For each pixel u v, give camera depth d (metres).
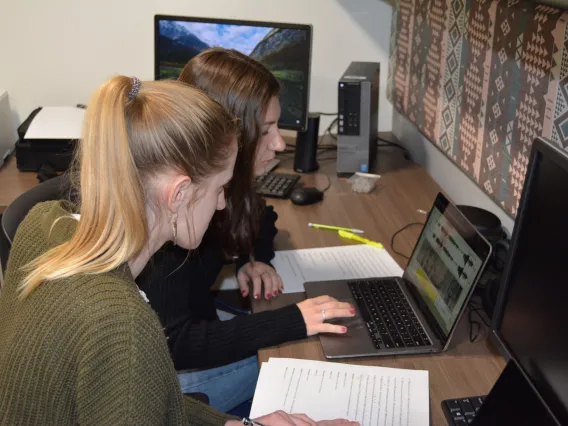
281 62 2.06
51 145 2.13
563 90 1.25
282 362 1.24
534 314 0.96
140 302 0.84
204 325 1.35
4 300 0.94
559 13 1.27
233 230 1.49
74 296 0.82
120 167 0.82
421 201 1.97
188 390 1.54
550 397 0.92
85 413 0.83
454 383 1.20
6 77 2.42
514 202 1.51
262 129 1.46
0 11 2.33
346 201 1.97
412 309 1.39
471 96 1.72
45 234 0.93
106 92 0.85
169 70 2.20
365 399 1.14
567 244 0.87
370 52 2.49
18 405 0.85
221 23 2.09
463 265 1.26
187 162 0.88
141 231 0.85
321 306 1.36
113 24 2.39
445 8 1.88
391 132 2.58
